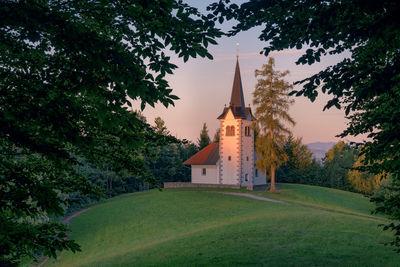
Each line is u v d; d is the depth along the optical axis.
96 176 61.38
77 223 48.28
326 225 32.22
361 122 12.90
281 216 37.44
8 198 6.90
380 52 8.80
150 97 6.68
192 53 6.93
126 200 60.50
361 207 65.44
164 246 30.83
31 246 7.16
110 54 6.57
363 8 6.99
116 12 7.43
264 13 8.27
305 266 21.97
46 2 7.09
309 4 7.74
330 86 8.48
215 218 45.03
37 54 7.47
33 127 7.48
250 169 77.38
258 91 65.88
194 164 79.25
